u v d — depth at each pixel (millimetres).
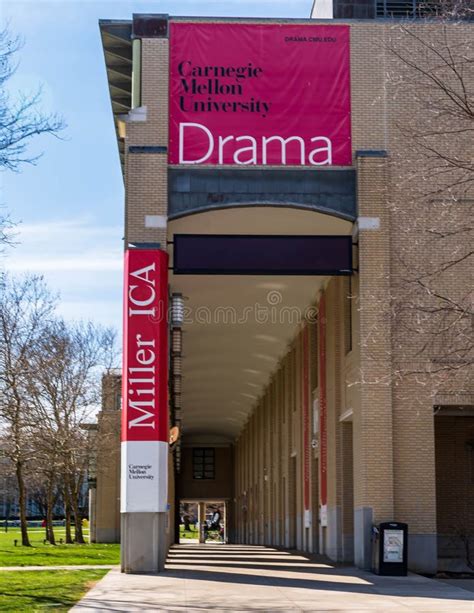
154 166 26375
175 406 48938
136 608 16969
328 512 32938
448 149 26344
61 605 17562
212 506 152625
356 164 26688
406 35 26969
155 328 25125
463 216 26281
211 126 26781
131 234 25922
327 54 27219
